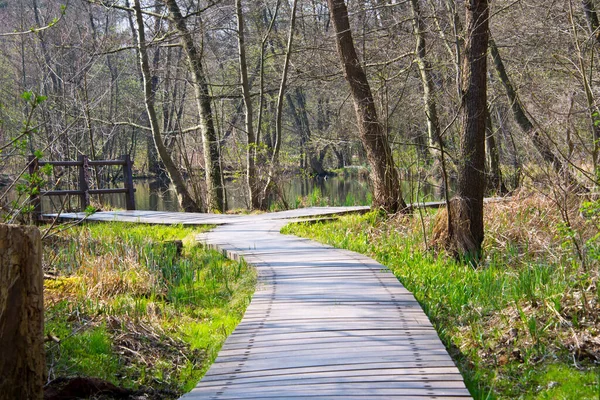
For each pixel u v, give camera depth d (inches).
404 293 275.7
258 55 984.3
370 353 199.9
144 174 1471.5
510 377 213.9
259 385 175.8
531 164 492.1
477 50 382.3
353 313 245.8
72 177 903.7
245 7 842.8
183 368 222.5
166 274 335.3
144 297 293.7
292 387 173.2
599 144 360.8
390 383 174.2
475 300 292.0
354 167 1365.7
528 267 319.6
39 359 168.7
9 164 538.6
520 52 706.8
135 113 1198.3
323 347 206.5
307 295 274.4
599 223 323.0
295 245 400.2
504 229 423.2
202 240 426.6
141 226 503.2
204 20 741.9
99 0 709.9
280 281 302.7
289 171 785.6
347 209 553.6
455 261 385.4
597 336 232.7
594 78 524.1
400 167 593.3
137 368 217.3
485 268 368.5
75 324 241.8
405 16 735.1
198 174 787.4
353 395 166.2
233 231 469.4
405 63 755.4
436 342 210.1
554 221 405.4
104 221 511.5
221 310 290.8
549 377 208.4
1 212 284.7
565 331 240.7
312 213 539.2
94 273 306.3
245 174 757.9
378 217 506.6
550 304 259.6
